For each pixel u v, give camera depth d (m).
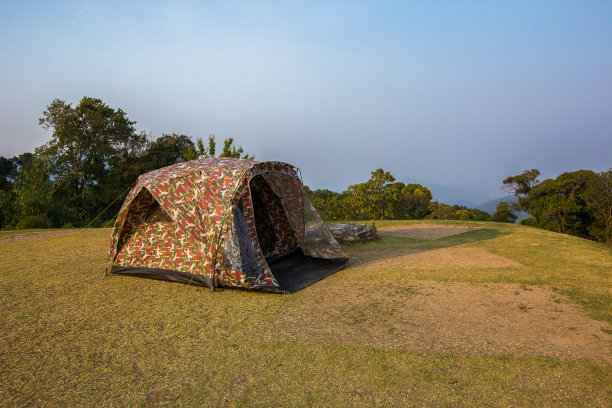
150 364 3.25
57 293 5.36
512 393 2.68
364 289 5.40
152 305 4.81
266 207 7.40
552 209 34.09
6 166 38.38
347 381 2.89
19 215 15.80
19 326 4.14
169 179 5.91
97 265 7.12
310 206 7.39
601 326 3.81
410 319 4.17
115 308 4.70
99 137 29.50
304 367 3.13
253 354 3.39
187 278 5.75
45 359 3.37
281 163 6.70
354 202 28.53
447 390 2.74
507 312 4.30
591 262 6.54
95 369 3.18
